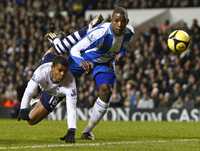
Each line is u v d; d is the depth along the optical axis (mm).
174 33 24281
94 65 24719
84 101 52656
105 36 23828
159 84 52500
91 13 72938
